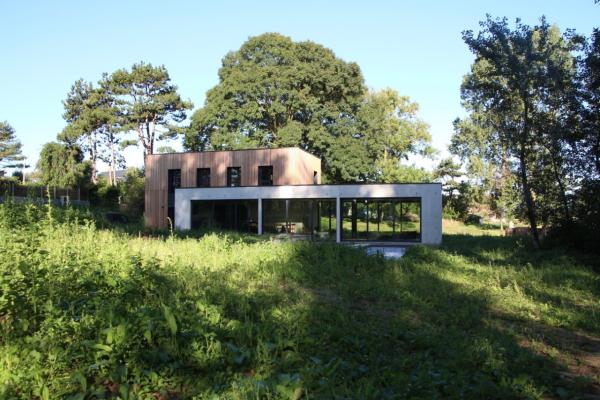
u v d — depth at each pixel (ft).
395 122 179.63
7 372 12.44
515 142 68.44
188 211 102.27
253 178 114.52
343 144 143.02
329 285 31.89
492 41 66.80
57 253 25.62
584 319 26.50
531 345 21.36
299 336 18.07
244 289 26.66
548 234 68.44
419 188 89.40
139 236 46.55
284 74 137.49
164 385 13.12
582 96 61.62
